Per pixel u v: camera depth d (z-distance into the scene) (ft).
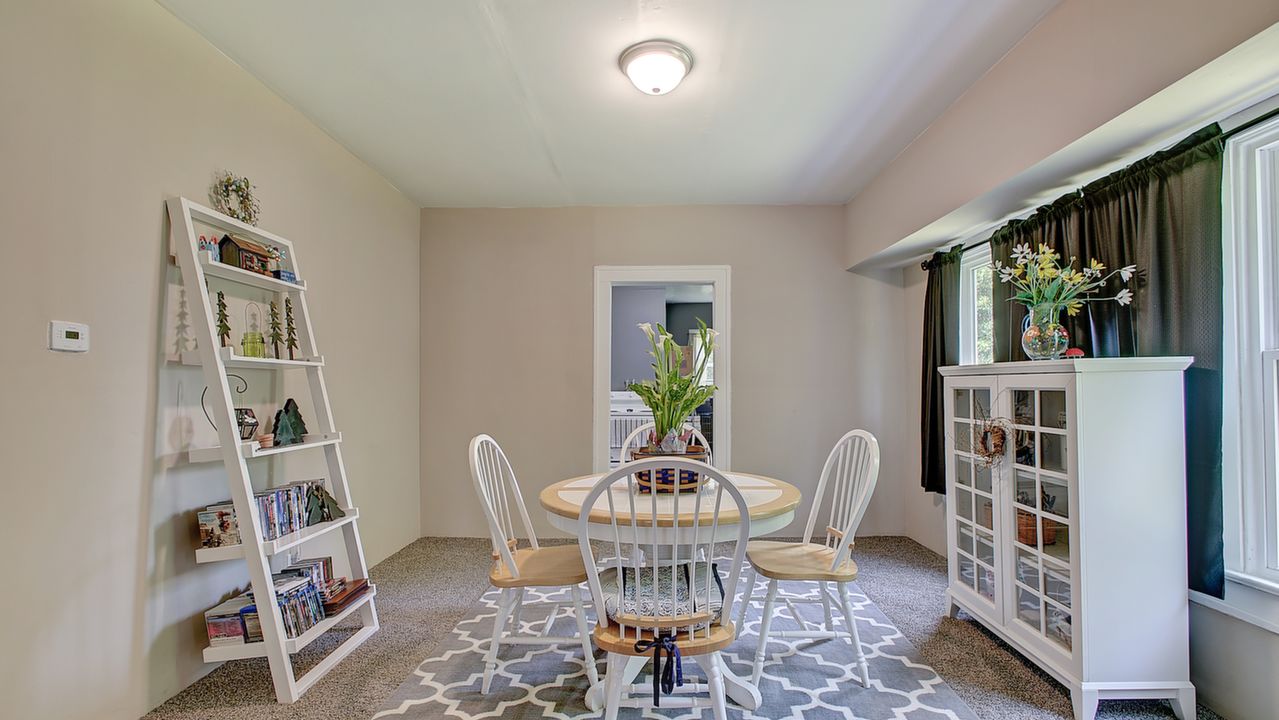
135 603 6.40
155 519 6.68
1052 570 6.82
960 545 8.94
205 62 7.52
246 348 7.54
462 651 8.14
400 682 7.27
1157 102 5.77
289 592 7.30
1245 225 6.27
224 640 6.98
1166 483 6.29
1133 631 6.26
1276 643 5.80
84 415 5.89
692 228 14.40
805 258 14.37
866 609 9.55
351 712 6.57
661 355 7.72
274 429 8.26
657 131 10.20
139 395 6.50
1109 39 6.11
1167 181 6.67
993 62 8.02
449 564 12.10
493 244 14.52
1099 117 6.25
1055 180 7.89
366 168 11.76
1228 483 6.37
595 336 14.39
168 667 6.81
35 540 5.42
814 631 8.41
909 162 10.82
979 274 11.50
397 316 13.17
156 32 6.77
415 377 14.11
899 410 14.26
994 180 8.12
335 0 6.68
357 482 11.32
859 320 14.30
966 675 7.36
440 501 14.30
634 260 14.40
